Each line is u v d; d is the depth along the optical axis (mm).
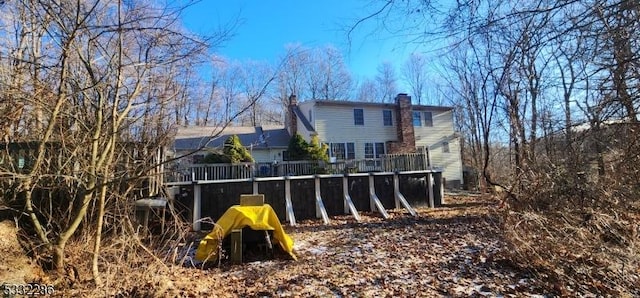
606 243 4898
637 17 2760
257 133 22484
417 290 4840
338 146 21656
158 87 5086
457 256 6645
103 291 4180
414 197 14578
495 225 7016
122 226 4727
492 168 9188
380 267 6129
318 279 5527
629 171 4852
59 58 4398
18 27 4777
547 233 5355
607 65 3346
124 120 4934
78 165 4547
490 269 5660
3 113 4508
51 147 4535
